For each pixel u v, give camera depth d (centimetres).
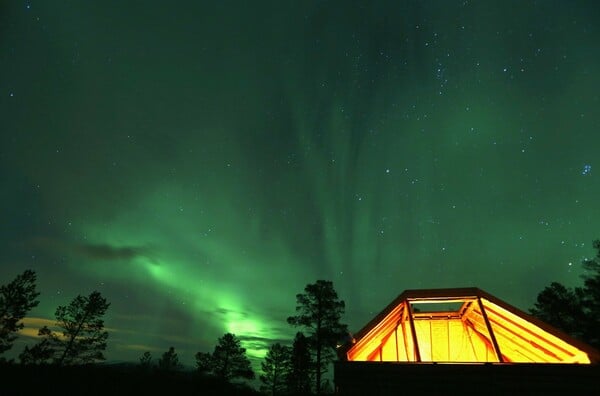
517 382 917
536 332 1069
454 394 937
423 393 954
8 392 1814
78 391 2042
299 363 3111
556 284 2370
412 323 1155
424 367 984
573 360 1014
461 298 1210
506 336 1247
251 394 3136
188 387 2706
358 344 1135
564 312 2250
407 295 1267
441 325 1507
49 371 2386
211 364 3541
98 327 3325
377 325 1197
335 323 2903
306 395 2986
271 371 3703
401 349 1342
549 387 897
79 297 3359
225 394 2789
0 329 2698
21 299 2814
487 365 951
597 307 2120
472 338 1458
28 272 2922
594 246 2198
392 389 975
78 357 3148
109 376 2533
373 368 1011
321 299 2977
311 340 2853
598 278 2156
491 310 1193
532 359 1202
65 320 3244
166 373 3134
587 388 877
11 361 2603
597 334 2059
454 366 969
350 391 991
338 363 1038
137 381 2572
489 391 923
